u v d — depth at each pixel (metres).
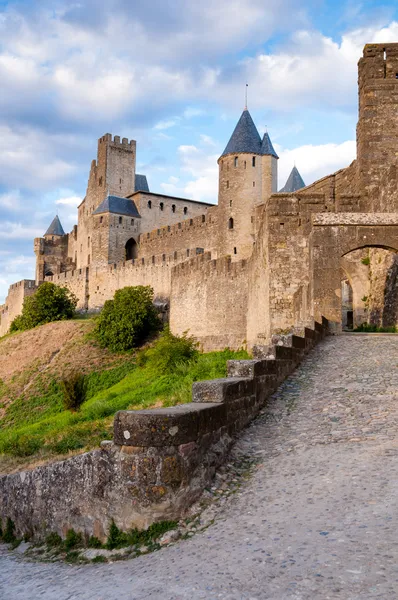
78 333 56.25
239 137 68.50
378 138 24.89
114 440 6.79
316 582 4.57
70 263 108.75
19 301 88.25
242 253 66.12
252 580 4.81
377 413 9.40
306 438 8.62
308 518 5.87
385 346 14.91
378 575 4.54
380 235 18.31
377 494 6.18
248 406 9.70
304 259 21.95
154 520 6.46
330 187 29.62
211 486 7.21
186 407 7.53
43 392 43.59
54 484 7.58
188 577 5.15
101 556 6.44
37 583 6.13
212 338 40.59
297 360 13.33
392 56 25.44
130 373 43.72
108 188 96.44
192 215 94.75
